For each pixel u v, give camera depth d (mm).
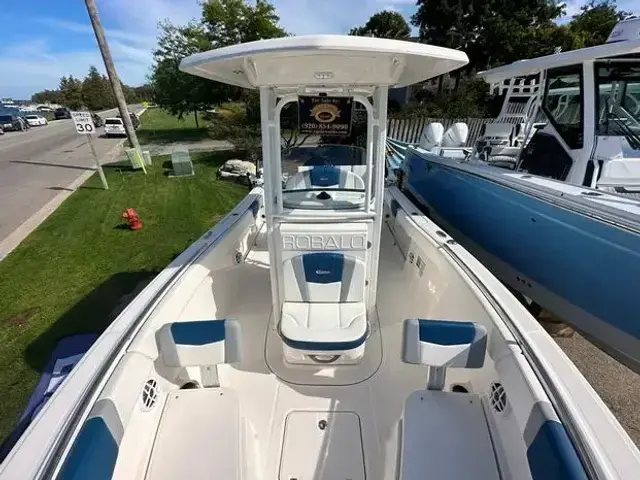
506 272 3176
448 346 1506
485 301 1729
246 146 11406
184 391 1627
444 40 18469
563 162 3064
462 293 1924
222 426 1474
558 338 3006
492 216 3223
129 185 9164
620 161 2756
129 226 6215
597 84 2775
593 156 2807
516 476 1253
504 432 1367
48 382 2643
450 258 2164
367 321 2086
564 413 1123
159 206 7344
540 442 1081
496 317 1608
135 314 1632
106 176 10352
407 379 2025
